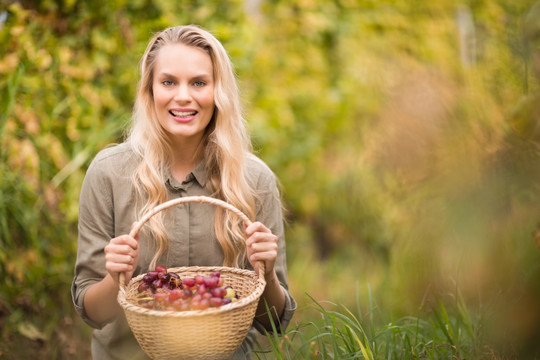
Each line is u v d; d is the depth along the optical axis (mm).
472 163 1328
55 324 2883
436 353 2145
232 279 1788
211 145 1932
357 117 4125
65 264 3004
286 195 4141
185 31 1849
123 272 1619
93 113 3090
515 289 1363
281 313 1956
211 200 1672
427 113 1562
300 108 4180
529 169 1318
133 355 1915
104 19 3174
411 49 4438
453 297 2348
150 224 1849
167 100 1807
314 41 4215
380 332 2236
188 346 1521
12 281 2896
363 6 4375
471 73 3115
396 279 3211
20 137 2973
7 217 2934
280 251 2020
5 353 2703
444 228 1371
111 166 1916
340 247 4070
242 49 3572
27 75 3020
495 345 1574
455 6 4527
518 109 1657
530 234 1288
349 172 3938
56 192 2988
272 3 4164
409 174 1474
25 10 3061
